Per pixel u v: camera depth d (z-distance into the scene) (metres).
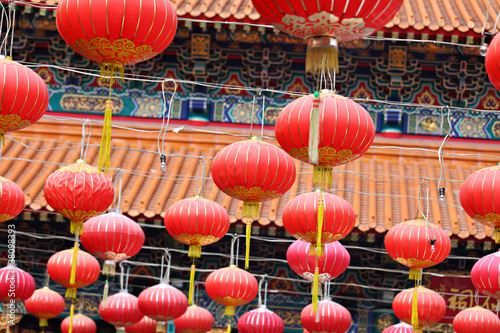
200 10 22.89
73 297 17.67
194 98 24.92
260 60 24.70
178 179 22.72
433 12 24.23
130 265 24.12
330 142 12.02
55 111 25.11
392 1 9.27
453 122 24.86
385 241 16.39
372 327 23.62
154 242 23.89
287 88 25.14
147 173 23.09
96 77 25.28
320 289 17.58
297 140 12.22
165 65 25.28
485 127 24.77
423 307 17.64
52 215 22.16
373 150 24.70
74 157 23.70
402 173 23.70
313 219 14.80
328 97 12.30
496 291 16.16
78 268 17.45
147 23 11.29
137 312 19.92
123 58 11.84
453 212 21.59
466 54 23.86
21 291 18.50
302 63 24.98
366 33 9.78
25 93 12.08
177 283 23.86
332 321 18.92
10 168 22.83
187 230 16.28
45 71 25.41
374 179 23.48
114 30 11.21
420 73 24.83
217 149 24.73
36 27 24.28
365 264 23.89
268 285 24.09
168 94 25.25
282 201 22.09
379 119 24.95
